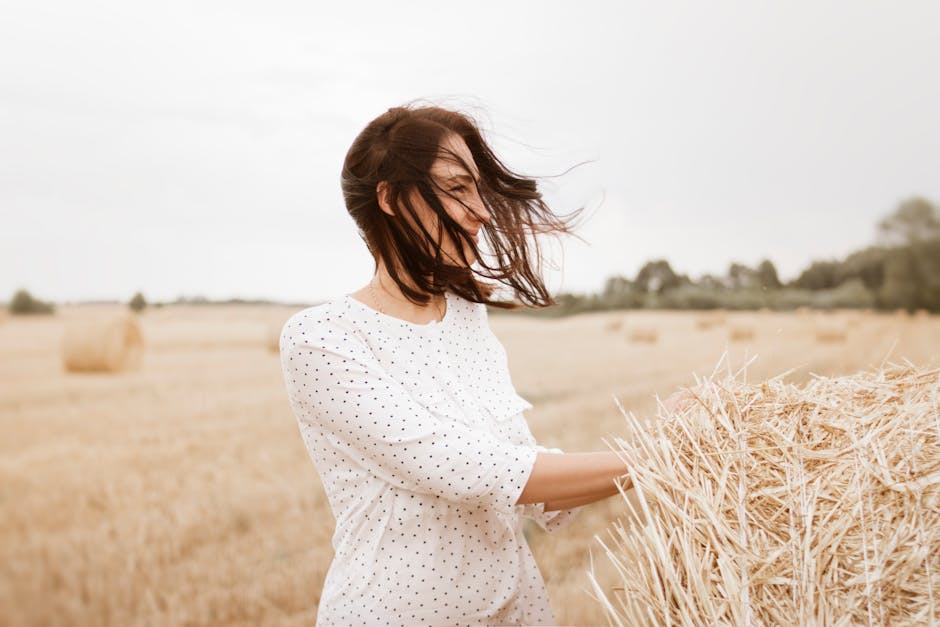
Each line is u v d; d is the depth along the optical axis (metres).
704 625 1.09
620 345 17.02
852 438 1.16
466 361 1.43
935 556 1.04
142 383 9.98
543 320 25.03
